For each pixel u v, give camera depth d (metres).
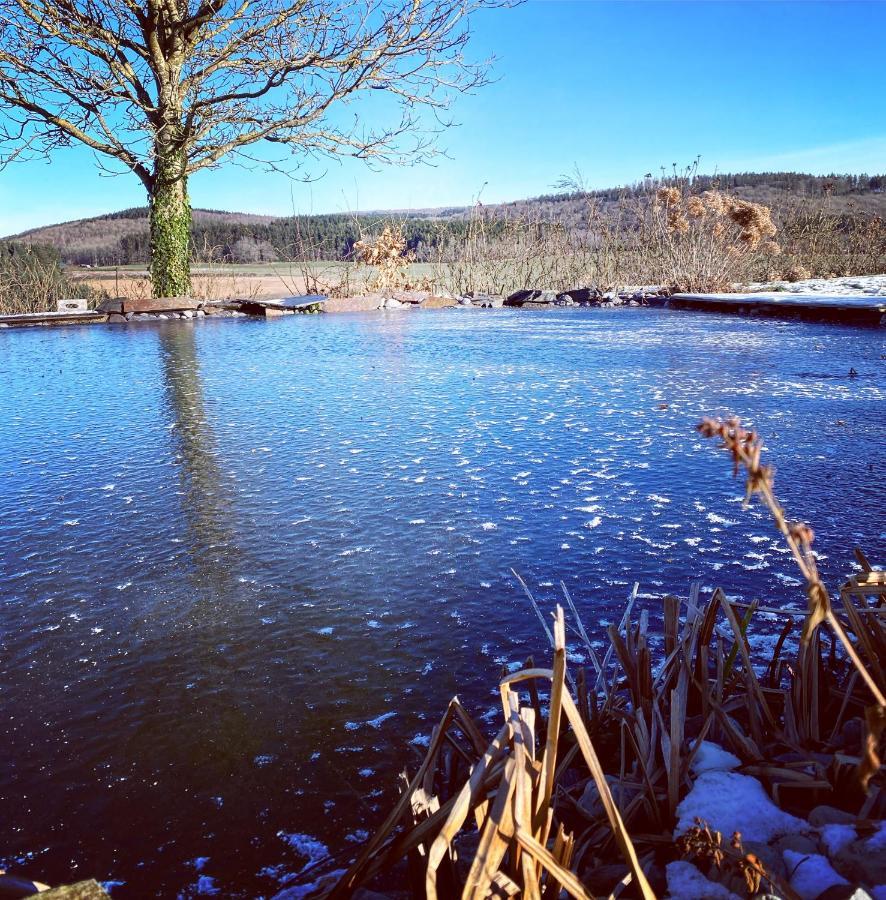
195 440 5.17
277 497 3.85
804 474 4.05
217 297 19.38
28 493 4.02
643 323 13.47
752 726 1.58
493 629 2.40
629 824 1.34
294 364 8.98
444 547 3.12
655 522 3.35
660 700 1.65
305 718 1.94
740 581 2.71
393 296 18.72
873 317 12.19
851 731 1.54
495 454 4.62
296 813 1.58
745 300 14.77
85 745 1.85
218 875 1.41
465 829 1.41
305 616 2.53
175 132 15.95
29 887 1.00
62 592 2.79
